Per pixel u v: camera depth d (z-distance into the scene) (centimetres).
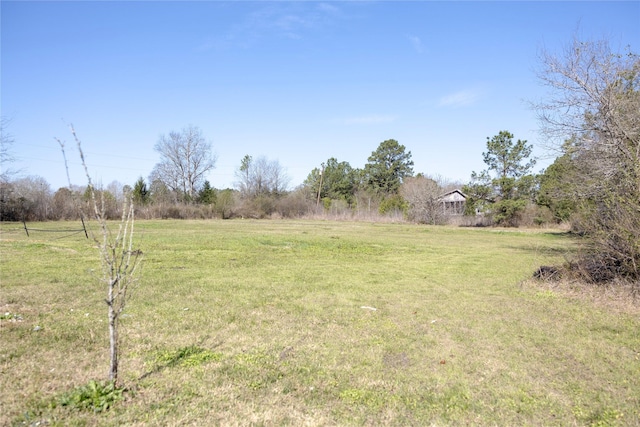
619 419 429
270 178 6444
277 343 638
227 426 395
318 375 521
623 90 1107
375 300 945
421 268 1436
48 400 430
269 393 468
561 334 703
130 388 463
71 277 1091
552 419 429
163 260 1468
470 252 1939
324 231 3189
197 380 493
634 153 995
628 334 701
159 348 601
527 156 4194
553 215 3791
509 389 497
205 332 682
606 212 1037
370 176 7106
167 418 404
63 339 621
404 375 531
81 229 2850
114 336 459
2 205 3856
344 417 421
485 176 4200
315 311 837
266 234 2716
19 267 1238
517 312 844
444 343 656
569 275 1116
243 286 1062
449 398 471
